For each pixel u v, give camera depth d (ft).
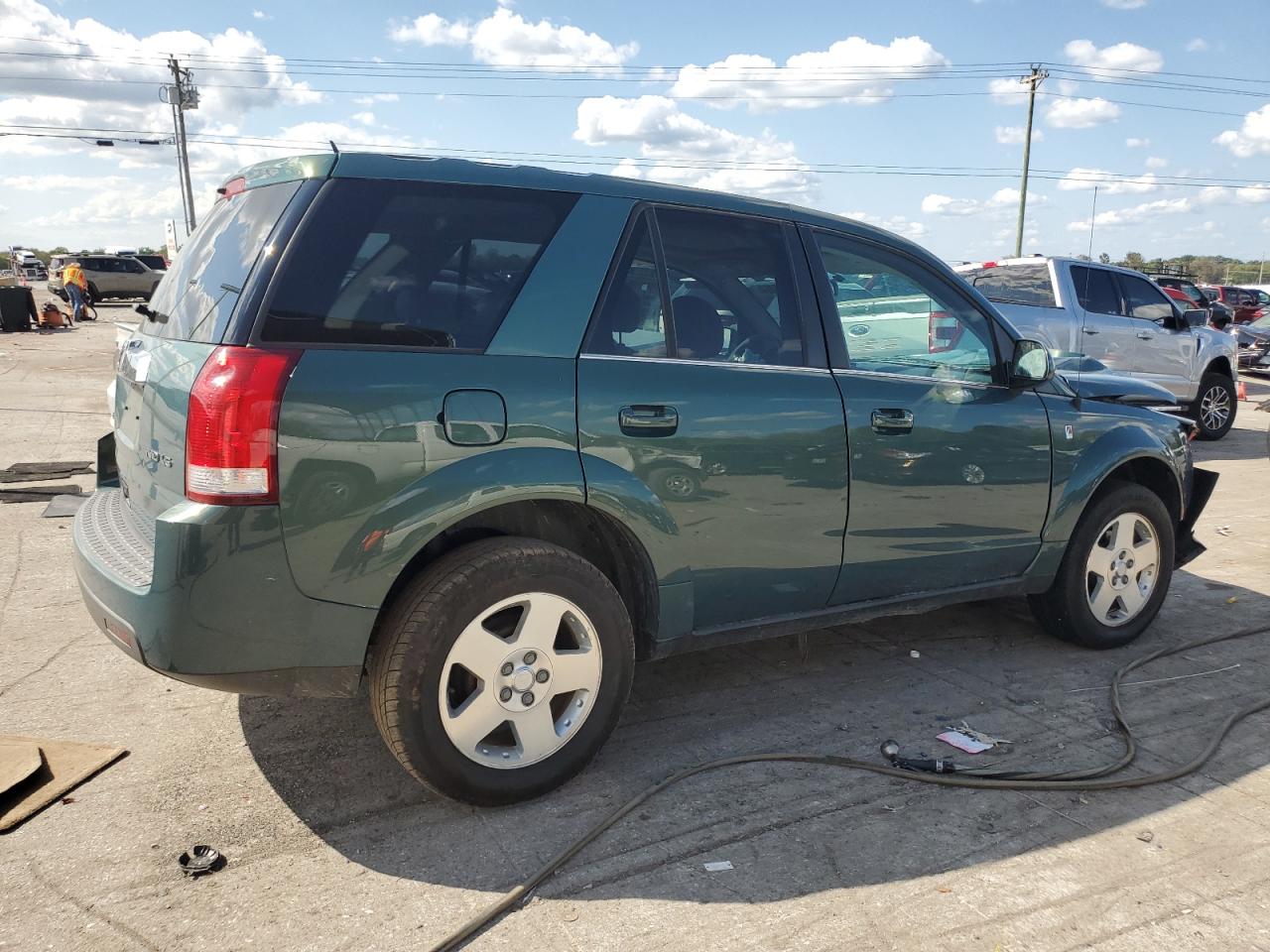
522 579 9.54
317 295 8.80
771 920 8.29
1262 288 122.62
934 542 12.82
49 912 8.16
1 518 20.84
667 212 10.98
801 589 11.82
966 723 12.46
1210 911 8.60
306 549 8.56
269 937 7.91
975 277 38.52
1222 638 15.90
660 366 10.50
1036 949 8.03
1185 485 15.98
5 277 125.49
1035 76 124.98
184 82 139.74
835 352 11.98
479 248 9.71
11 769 10.16
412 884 8.68
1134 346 36.99
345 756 11.02
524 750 9.91
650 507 10.27
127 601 8.69
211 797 10.07
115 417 11.51
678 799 10.25
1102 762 11.44
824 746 11.67
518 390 9.48
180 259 11.08
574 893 8.59
